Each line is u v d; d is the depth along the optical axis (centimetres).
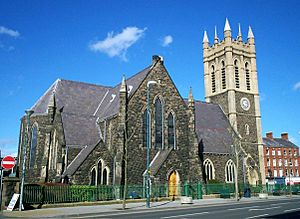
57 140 4522
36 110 5106
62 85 5422
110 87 6019
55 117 4753
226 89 6931
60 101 5131
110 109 4878
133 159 4225
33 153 4881
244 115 6794
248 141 6619
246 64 7288
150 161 4375
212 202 3872
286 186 6391
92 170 4012
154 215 2375
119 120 4256
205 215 2281
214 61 7456
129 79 5494
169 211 2745
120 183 3956
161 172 4178
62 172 4209
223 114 6856
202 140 5741
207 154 5541
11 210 2873
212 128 6253
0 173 2967
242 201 4131
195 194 4512
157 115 4619
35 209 3039
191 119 4838
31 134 4984
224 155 5734
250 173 6394
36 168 4725
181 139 4716
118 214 2577
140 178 4212
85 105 5344
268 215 2230
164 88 4756
